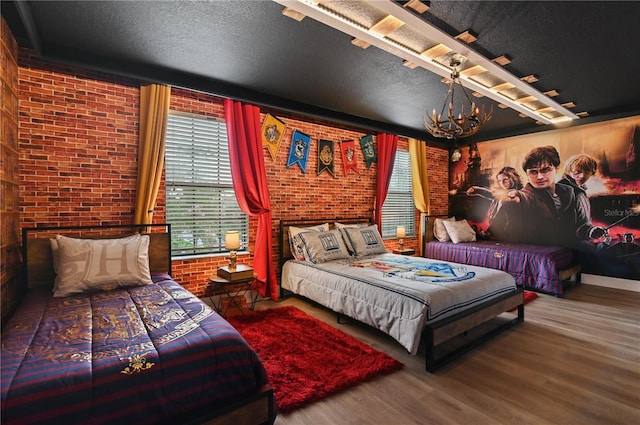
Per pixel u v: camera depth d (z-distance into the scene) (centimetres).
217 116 375
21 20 220
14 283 239
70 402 117
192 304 209
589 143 482
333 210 489
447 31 240
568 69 308
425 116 476
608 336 292
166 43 258
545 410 186
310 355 251
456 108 433
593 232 480
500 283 310
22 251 248
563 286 470
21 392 112
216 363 151
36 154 271
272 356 249
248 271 343
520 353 260
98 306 203
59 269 236
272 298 405
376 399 198
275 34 246
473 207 636
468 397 200
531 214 550
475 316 266
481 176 622
